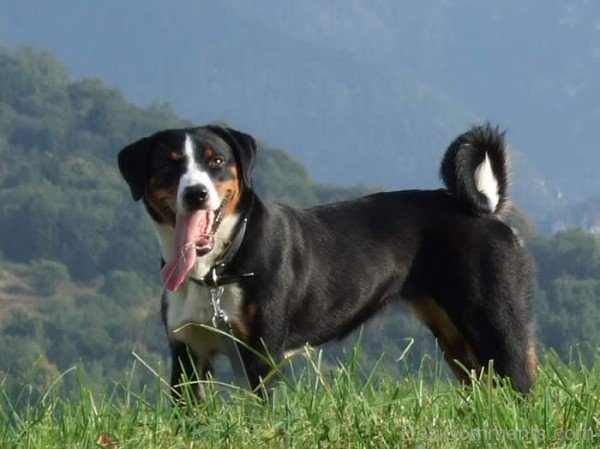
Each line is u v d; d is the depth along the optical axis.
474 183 7.85
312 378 6.69
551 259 53.22
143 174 7.21
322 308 7.52
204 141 7.12
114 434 6.19
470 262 7.73
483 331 7.75
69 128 96.94
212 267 7.05
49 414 6.44
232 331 7.09
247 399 6.46
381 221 7.80
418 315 8.02
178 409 6.36
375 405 6.32
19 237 75.75
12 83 102.06
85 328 53.44
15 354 46.50
